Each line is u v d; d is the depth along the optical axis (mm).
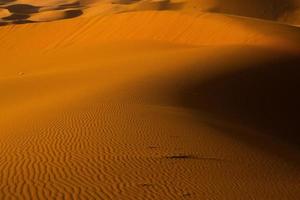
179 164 12742
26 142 14133
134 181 11133
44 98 25859
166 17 54750
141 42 50562
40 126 16359
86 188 10430
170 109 20781
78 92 25625
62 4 132875
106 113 18438
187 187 11109
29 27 60062
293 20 99250
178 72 31609
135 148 13820
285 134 25094
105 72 33312
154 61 36469
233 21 51719
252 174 13078
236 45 43469
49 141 14227
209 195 10766
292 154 17781
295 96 31125
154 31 53500
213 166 13055
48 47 55938
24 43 57219
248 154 15203
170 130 16281
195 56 37688
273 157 15672
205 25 51688
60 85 30203
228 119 23172
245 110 26828
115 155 13016
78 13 114000
